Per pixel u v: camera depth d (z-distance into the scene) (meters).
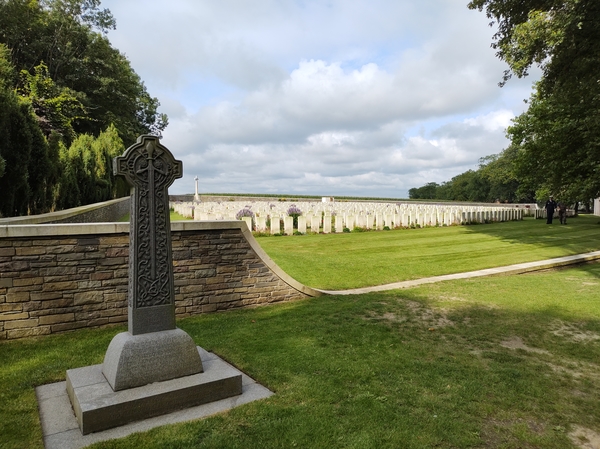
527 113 21.64
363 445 3.17
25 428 3.33
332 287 9.88
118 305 6.20
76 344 5.31
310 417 3.56
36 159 13.76
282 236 18.28
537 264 13.53
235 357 4.96
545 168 19.98
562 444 3.31
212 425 3.40
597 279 10.92
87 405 3.33
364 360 4.95
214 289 7.10
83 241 5.93
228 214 19.86
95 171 23.38
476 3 14.41
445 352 5.34
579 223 29.33
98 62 39.34
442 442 3.26
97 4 42.47
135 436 3.19
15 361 4.76
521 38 13.83
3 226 5.36
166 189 4.11
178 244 6.75
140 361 3.76
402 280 10.98
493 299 8.27
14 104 12.12
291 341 5.57
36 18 35.66
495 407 3.89
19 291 5.52
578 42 12.58
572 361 5.15
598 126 16.11
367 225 21.88
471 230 23.61
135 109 49.34
